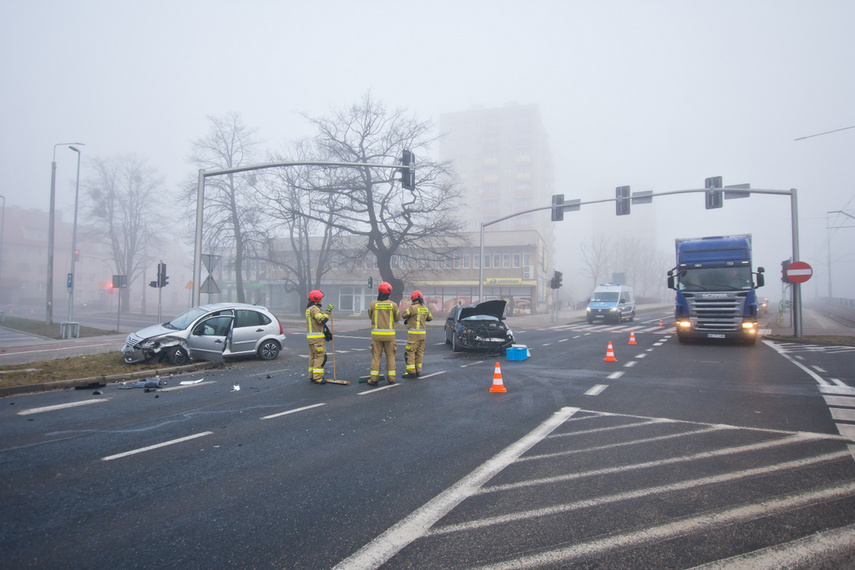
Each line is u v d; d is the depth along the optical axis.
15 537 3.41
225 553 3.19
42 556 3.15
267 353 12.70
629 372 10.73
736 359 12.77
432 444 5.54
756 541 3.28
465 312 14.91
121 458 5.11
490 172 94.00
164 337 11.10
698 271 16.09
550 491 4.14
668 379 9.74
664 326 28.30
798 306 18.02
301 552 3.19
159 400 7.94
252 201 34.94
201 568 3.01
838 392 8.27
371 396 8.23
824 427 6.06
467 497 4.05
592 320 31.16
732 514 3.68
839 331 21.48
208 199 34.69
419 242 31.38
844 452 5.08
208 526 3.57
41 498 4.08
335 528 3.52
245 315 12.48
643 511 3.74
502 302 14.59
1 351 14.59
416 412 7.09
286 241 49.91
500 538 3.35
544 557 3.10
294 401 7.85
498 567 2.98
